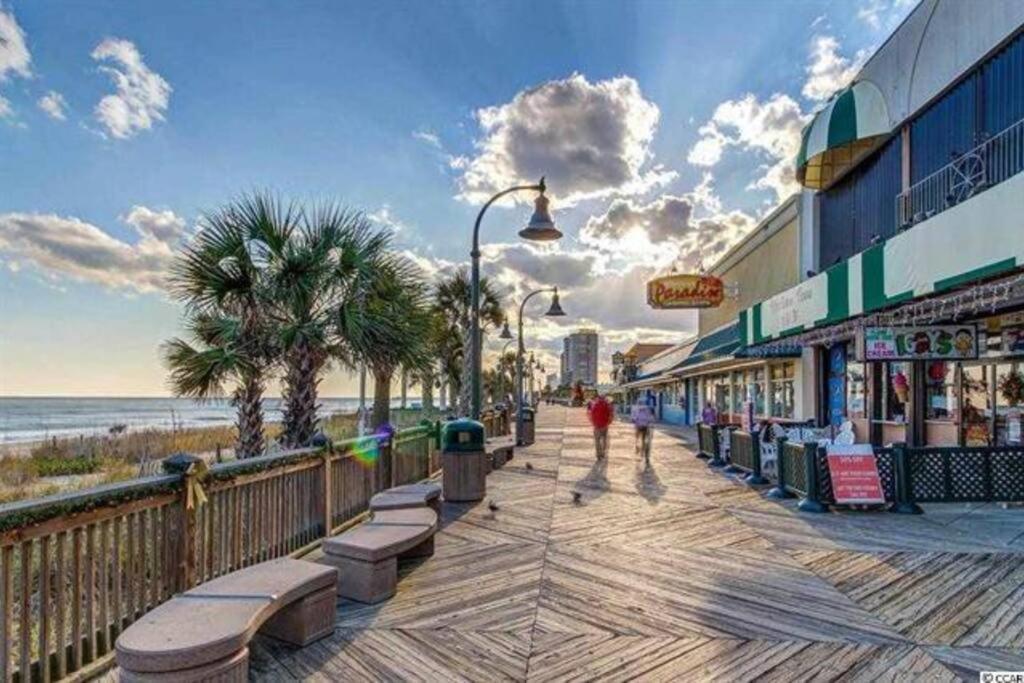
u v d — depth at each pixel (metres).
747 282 20.47
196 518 4.53
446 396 32.41
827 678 3.65
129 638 3.10
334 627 4.37
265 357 8.54
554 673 3.74
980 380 9.94
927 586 5.26
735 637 4.24
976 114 8.84
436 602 4.94
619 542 6.78
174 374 8.31
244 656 3.28
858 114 11.12
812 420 14.94
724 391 25.70
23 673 3.22
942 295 7.73
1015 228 5.57
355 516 7.70
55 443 23.86
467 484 9.09
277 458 5.67
